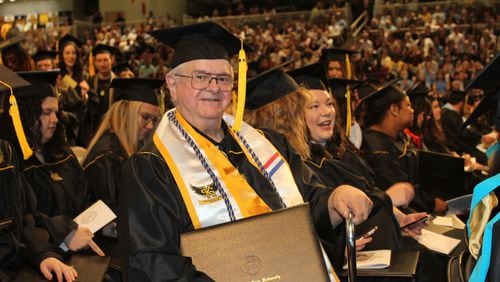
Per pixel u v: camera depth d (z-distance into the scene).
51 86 3.65
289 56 17.39
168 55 17.16
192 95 2.45
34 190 3.56
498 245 1.78
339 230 2.81
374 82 6.52
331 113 3.67
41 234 3.18
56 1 26.17
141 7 25.31
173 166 2.37
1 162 3.18
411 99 6.56
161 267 2.12
